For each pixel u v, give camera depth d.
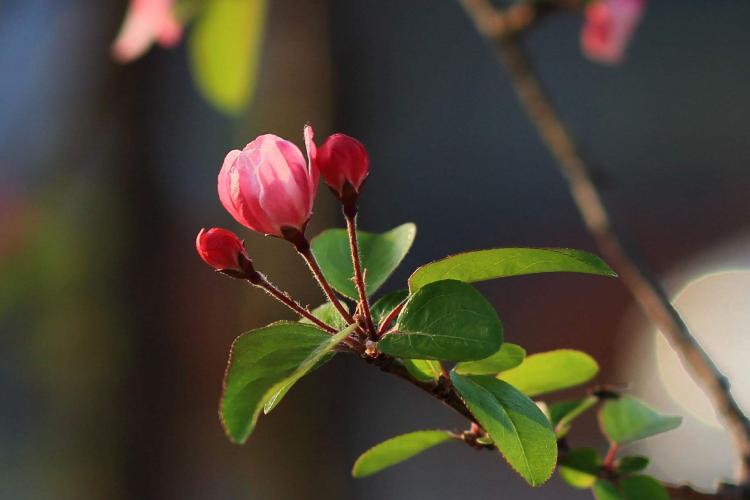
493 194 18.31
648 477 4.01
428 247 18.05
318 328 3.10
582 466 4.07
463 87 18.78
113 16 8.62
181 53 9.74
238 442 2.82
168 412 9.00
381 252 3.79
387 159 18.42
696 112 18.58
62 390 9.26
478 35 18.72
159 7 6.96
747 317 12.68
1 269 9.02
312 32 9.06
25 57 10.56
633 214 17.81
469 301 3.04
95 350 9.01
